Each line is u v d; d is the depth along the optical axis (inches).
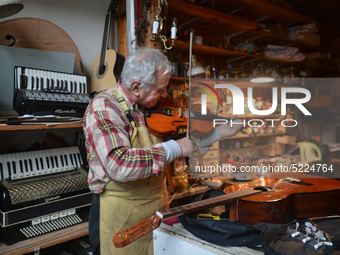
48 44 76.8
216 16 93.7
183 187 82.7
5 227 52.8
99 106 41.7
